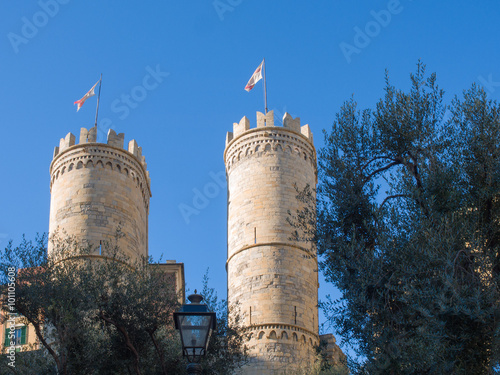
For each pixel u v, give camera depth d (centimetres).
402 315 2188
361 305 2258
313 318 4947
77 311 2936
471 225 2264
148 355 3103
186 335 1977
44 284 3028
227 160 5572
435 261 2169
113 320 2980
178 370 3109
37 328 2934
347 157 2589
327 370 3625
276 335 4722
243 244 5088
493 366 2089
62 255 3531
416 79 2609
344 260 2317
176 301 3095
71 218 4984
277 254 4972
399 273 2223
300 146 5431
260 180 5234
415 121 2525
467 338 2091
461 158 2392
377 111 2603
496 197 2319
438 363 2069
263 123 5441
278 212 5109
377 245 2334
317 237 2455
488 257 2184
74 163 5197
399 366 2091
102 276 3141
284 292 4862
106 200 5081
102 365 2966
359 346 2245
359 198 2466
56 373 2970
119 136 5356
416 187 2370
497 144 2359
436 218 2266
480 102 2436
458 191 2312
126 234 5072
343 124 2647
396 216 2331
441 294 2080
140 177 5456
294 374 4338
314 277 5091
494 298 2114
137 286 3106
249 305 4856
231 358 3247
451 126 2478
